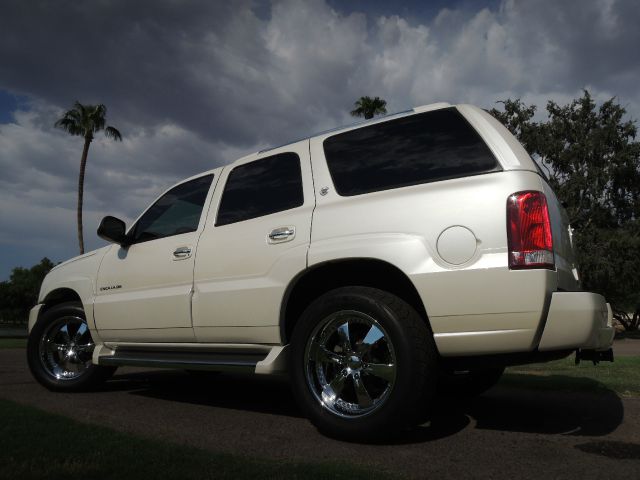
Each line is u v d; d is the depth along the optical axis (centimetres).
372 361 316
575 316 282
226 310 384
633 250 2920
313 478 229
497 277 286
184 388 522
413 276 304
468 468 261
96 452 259
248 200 407
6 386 539
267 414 390
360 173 352
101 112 3341
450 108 343
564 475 252
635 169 3078
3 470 230
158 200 493
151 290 445
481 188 302
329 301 327
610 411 404
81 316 509
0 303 7056
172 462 246
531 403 441
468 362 306
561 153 3162
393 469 257
